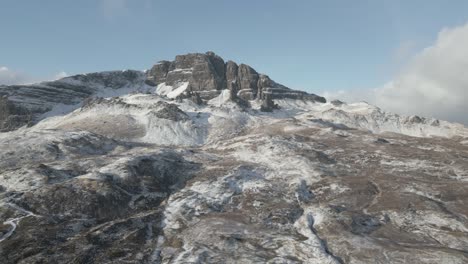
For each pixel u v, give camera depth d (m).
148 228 68.81
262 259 55.78
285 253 57.97
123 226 67.56
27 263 53.53
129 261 55.81
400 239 63.97
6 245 58.22
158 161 106.56
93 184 82.75
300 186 92.81
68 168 97.06
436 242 63.22
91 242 60.50
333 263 54.06
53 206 73.56
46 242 60.25
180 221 72.12
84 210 73.62
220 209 79.88
